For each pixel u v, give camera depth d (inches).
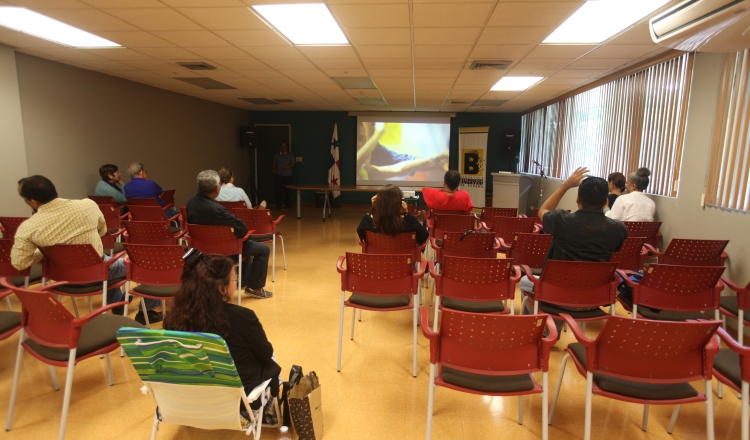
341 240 282.2
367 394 100.0
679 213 169.3
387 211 123.3
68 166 235.9
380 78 253.0
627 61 198.8
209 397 64.6
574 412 93.9
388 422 89.5
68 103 233.1
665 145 184.7
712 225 148.9
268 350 74.5
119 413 91.4
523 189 359.3
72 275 111.2
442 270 104.6
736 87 138.9
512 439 84.7
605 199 100.6
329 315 148.8
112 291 132.7
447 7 129.8
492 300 104.8
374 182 448.5
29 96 210.4
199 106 365.7
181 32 161.8
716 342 66.2
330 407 94.6
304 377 81.7
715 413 94.6
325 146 455.2
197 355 59.7
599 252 101.5
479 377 73.5
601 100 255.0
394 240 125.6
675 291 98.3
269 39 169.9
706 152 152.9
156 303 142.7
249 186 454.6
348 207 457.7
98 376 106.0
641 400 67.9
